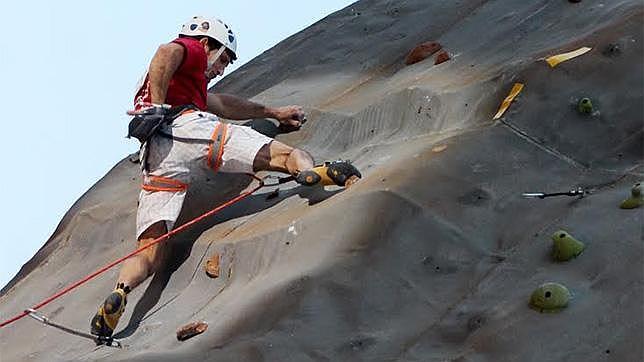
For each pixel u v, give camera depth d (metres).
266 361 6.66
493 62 8.97
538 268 6.72
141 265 8.26
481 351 6.20
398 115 8.95
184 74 8.77
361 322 6.78
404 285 6.95
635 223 6.75
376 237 7.23
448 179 7.59
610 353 5.91
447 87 8.69
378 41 10.81
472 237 7.18
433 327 6.57
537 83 8.19
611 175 7.46
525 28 9.48
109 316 7.72
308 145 9.46
